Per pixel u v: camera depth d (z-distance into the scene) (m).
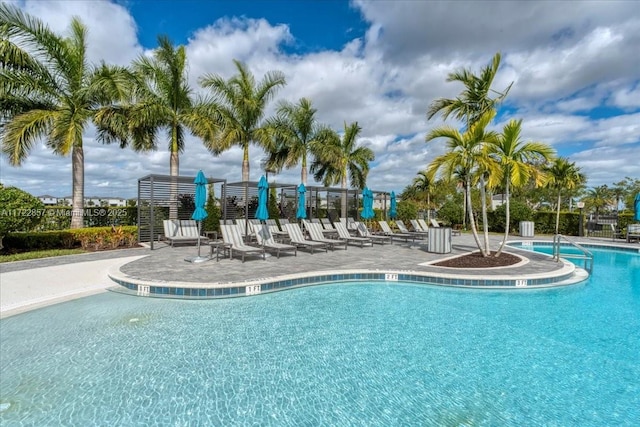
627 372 3.66
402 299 6.39
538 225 21.38
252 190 17.88
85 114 12.23
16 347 4.06
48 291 6.25
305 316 5.36
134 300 6.02
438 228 11.16
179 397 3.07
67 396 3.05
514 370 3.69
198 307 5.70
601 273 9.23
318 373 3.56
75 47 12.56
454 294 6.77
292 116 17.89
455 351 4.16
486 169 9.33
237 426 2.67
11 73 10.99
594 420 2.83
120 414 2.80
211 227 15.85
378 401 3.06
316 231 12.78
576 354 4.11
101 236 11.38
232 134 15.71
